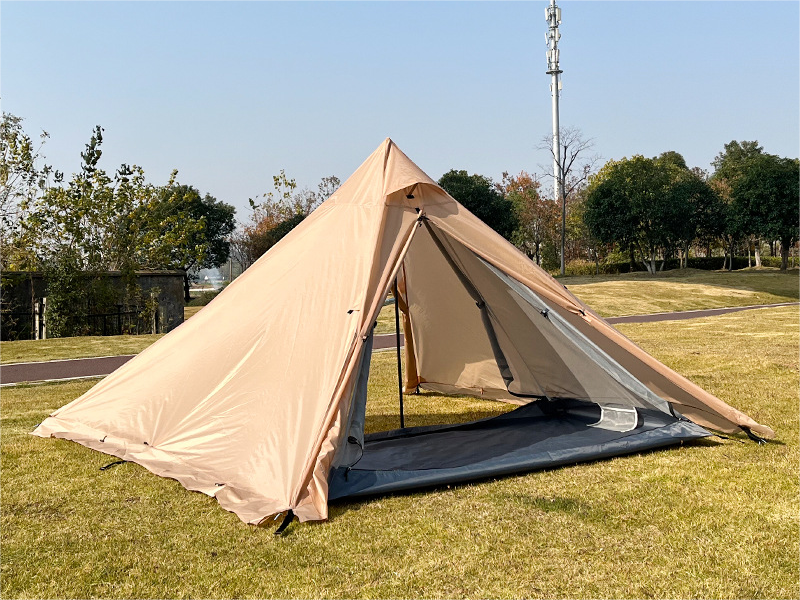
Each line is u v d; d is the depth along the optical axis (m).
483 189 43.75
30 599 3.30
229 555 3.75
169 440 5.40
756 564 3.50
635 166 45.16
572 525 4.05
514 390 7.50
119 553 3.80
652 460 5.38
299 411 4.80
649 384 6.09
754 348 11.72
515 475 5.10
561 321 5.84
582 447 5.45
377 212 5.65
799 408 7.00
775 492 4.55
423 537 3.94
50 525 4.23
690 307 27.25
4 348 14.81
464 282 6.86
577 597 3.20
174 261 21.27
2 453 5.83
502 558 3.63
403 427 6.59
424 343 8.29
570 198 55.00
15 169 19.75
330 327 5.12
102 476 5.14
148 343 15.62
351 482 4.66
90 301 18.31
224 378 5.43
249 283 6.06
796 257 52.50
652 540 3.82
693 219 45.97
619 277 40.53
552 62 56.06
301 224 6.28
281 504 4.27
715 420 5.98
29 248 19.42
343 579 3.44
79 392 9.21
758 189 41.84
